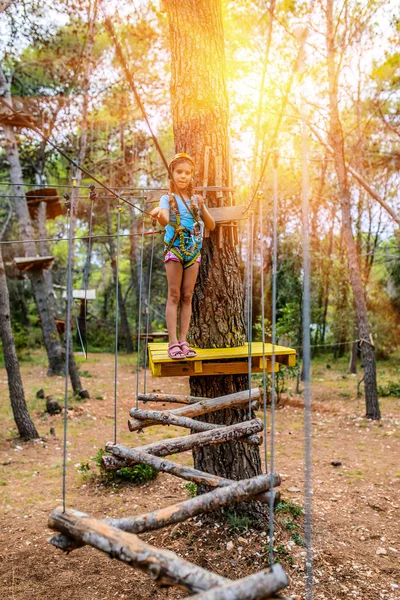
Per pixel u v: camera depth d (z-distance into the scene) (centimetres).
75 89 1429
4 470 741
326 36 1004
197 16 452
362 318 1100
